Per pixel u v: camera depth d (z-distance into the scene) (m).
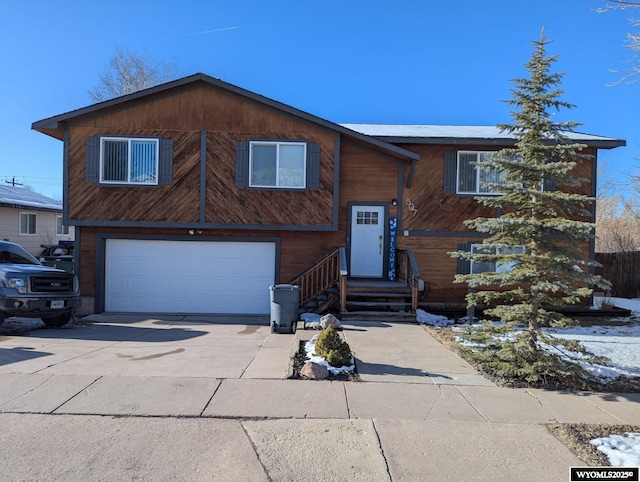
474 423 4.46
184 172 11.69
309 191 11.74
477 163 6.61
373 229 12.63
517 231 6.21
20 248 10.75
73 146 11.62
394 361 6.68
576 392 5.48
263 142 11.70
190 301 12.31
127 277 12.26
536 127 6.24
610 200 30.42
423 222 12.66
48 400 4.81
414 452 3.83
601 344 8.49
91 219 11.64
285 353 7.15
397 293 11.08
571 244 6.27
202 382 5.50
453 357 6.95
